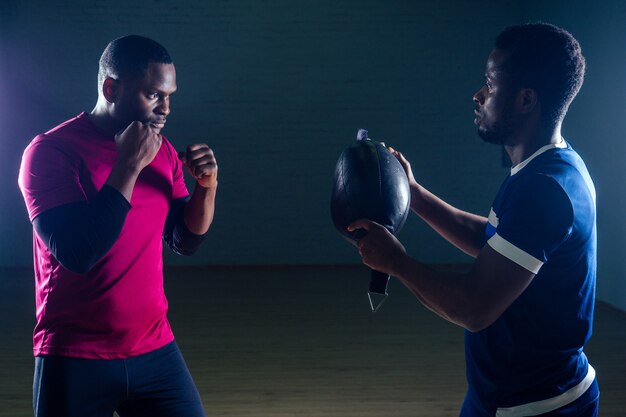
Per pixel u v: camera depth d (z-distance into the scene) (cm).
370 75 708
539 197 122
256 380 377
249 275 676
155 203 171
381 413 329
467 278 123
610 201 547
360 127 712
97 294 159
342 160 121
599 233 566
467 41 707
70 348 158
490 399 136
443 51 708
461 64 710
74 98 695
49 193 155
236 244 715
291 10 699
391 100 711
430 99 711
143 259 167
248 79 704
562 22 621
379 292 118
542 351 130
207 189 182
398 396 352
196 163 176
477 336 137
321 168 714
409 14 704
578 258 127
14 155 693
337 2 701
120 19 693
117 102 166
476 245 163
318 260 720
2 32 685
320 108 709
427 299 121
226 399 348
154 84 165
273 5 698
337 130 712
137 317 165
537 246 120
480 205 719
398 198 117
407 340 456
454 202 720
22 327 487
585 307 131
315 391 360
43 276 161
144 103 166
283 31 700
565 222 122
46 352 159
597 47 559
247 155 710
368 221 116
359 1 702
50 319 159
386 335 468
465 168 716
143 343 167
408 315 522
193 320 510
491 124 134
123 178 151
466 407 144
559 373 132
